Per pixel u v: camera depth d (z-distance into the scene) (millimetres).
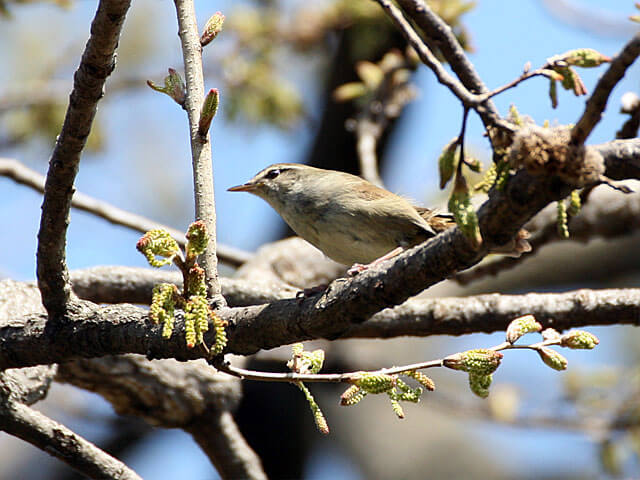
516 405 12570
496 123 5215
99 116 14734
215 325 5707
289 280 11750
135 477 7086
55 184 6023
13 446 14062
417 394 5785
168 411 9836
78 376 9273
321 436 15586
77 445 7016
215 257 6492
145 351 6461
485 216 5301
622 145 6035
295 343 6371
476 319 9227
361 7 13820
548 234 11258
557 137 4871
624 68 4574
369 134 12617
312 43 14742
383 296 5887
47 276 6488
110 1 5258
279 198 9992
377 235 9164
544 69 5355
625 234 11688
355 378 5770
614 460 11992
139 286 9789
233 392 10102
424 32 6789
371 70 12922
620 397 12500
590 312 8938
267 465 14148
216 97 6266
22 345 6770
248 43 14742
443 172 5605
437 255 5605
